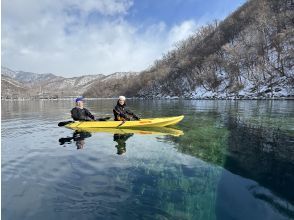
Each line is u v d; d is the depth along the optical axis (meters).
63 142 8.51
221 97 58.38
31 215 3.75
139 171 5.43
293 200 4.09
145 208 3.88
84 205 4.01
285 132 9.47
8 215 3.76
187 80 80.88
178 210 3.82
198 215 3.67
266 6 72.56
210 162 5.95
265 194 4.28
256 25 68.06
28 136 9.80
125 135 9.50
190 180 4.90
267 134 9.16
